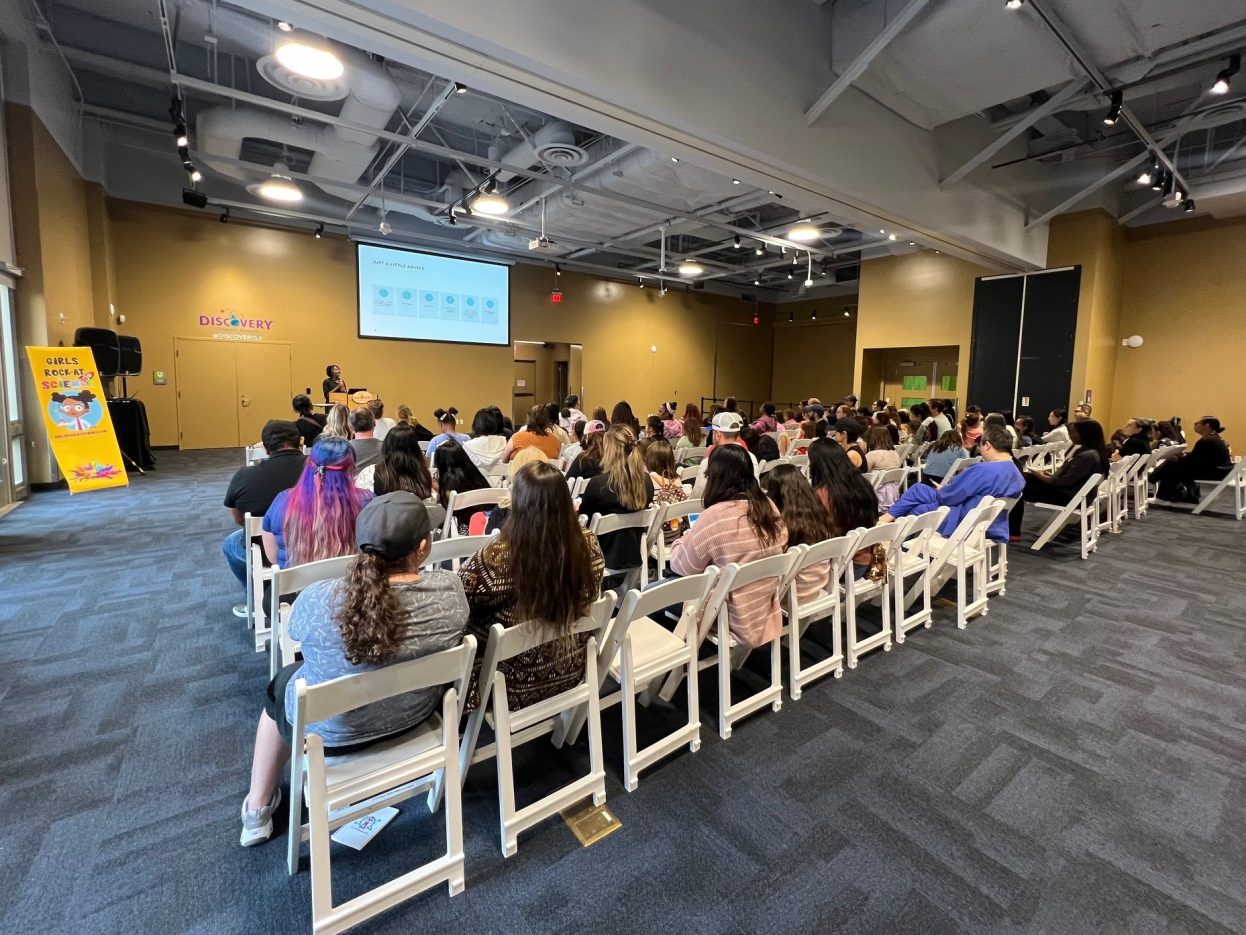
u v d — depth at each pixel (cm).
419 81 674
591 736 183
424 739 152
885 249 1076
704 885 157
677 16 402
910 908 151
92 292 776
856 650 276
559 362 1343
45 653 268
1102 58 459
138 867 157
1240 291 866
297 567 206
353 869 159
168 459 837
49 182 626
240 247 955
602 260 1373
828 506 282
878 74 504
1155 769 207
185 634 289
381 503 141
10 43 569
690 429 623
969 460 505
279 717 149
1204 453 659
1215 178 783
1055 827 179
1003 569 382
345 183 816
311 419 601
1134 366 966
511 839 164
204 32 599
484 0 317
